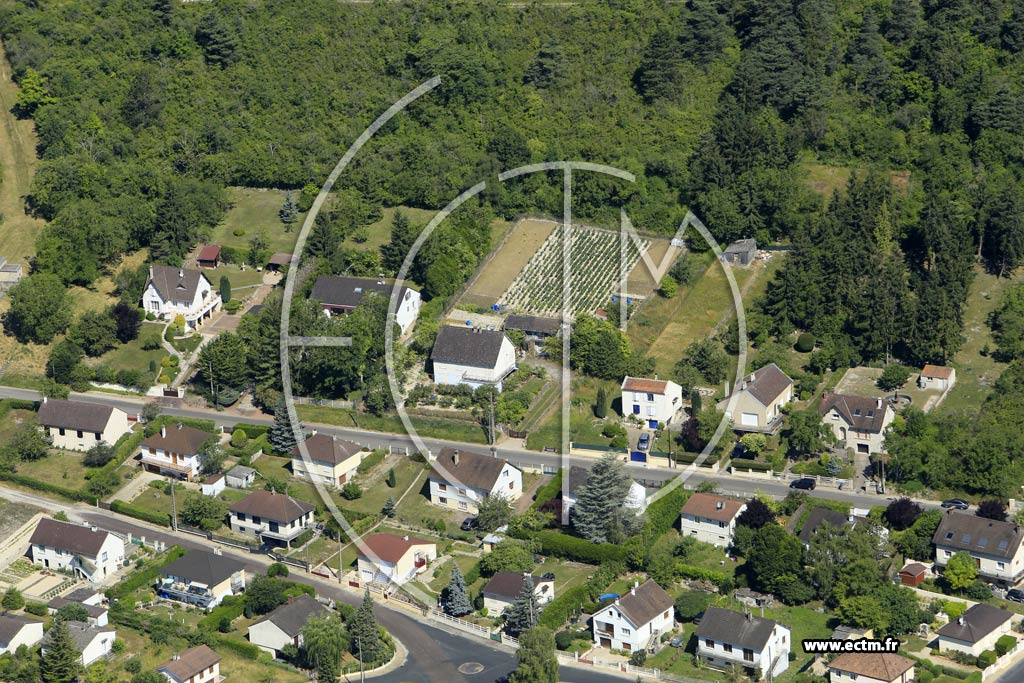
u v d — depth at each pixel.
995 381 163.12
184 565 132.62
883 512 141.12
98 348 175.38
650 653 123.81
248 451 155.25
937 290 166.75
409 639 125.56
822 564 130.38
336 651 119.12
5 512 146.25
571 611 128.88
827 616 128.75
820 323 169.88
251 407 167.12
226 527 143.62
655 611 125.88
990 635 123.75
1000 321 169.88
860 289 171.62
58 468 155.25
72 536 137.62
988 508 140.88
